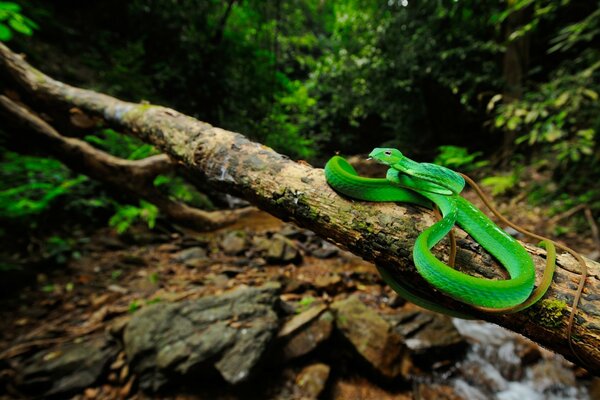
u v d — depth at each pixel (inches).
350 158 738.2
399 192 52.9
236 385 134.3
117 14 448.8
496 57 541.6
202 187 324.8
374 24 692.1
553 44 511.5
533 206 347.9
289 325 163.3
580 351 38.5
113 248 251.9
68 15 418.3
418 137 727.7
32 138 145.0
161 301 187.8
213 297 170.9
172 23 457.7
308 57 784.3
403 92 677.9
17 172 225.0
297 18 721.0
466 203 50.5
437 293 48.3
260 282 211.9
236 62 476.4
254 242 273.1
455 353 172.2
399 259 49.5
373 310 191.0
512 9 280.4
